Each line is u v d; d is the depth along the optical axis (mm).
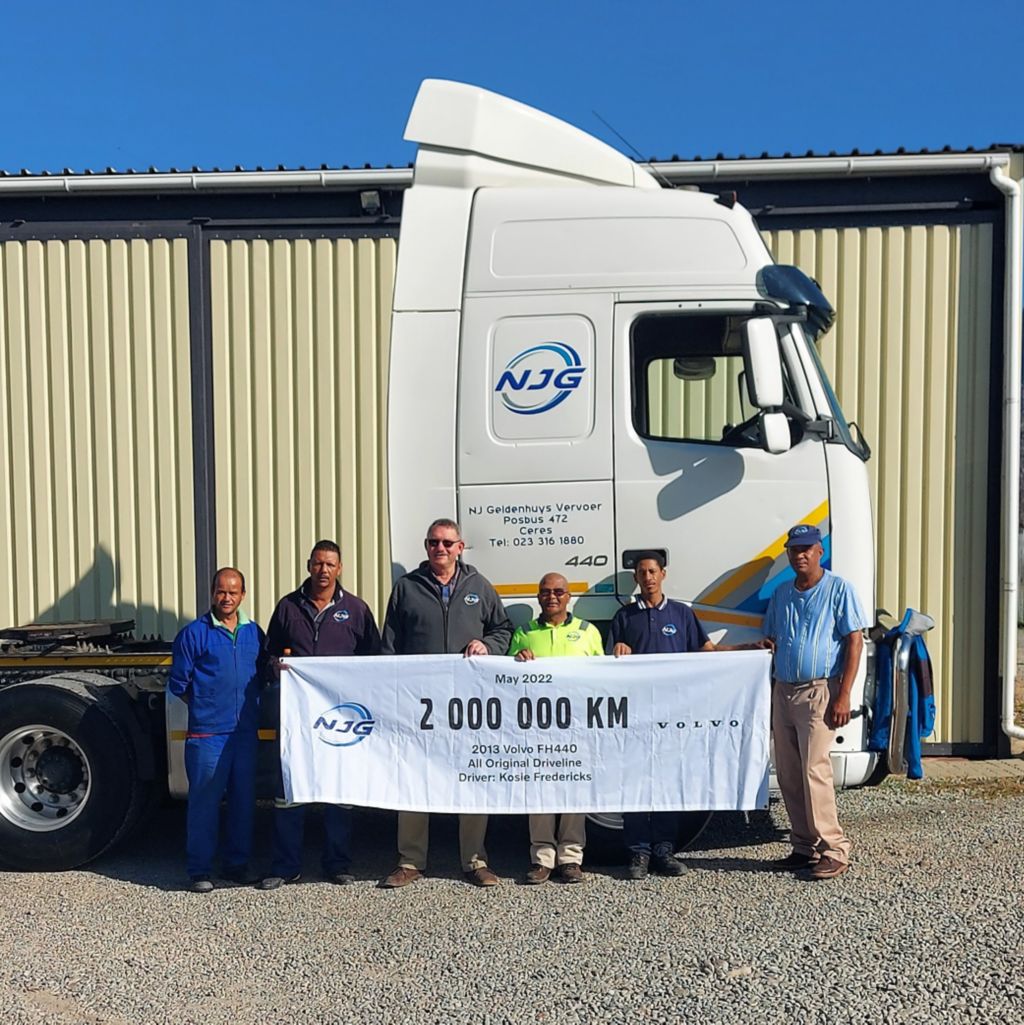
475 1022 3682
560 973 4059
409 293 5402
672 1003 3775
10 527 8258
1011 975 3914
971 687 7898
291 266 8055
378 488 8062
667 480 5277
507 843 5973
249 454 8117
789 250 7875
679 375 5418
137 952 4422
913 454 7871
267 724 5559
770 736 5188
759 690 5074
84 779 5703
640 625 5160
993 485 7840
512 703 5156
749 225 5383
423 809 5191
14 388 8211
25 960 4359
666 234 5352
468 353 5359
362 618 5461
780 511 5242
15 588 8273
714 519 5262
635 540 5297
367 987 3998
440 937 4480
